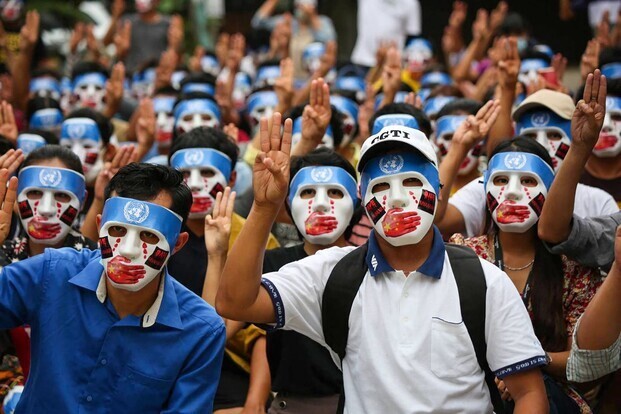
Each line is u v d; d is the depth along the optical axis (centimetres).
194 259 677
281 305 476
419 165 478
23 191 625
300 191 623
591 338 482
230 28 1828
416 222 473
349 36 1739
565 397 548
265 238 465
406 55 1373
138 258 479
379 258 476
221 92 1109
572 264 582
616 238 468
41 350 482
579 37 1911
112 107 1005
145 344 483
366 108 990
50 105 1005
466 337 463
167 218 482
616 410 607
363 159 484
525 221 580
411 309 468
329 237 616
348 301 476
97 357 481
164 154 998
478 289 467
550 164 591
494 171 589
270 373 610
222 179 692
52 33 1548
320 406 591
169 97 1049
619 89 735
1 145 720
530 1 1933
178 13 1744
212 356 488
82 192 639
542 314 572
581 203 672
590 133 523
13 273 486
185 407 479
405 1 1541
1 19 1318
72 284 485
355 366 473
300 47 1506
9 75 1213
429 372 460
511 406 538
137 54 1477
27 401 486
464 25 1978
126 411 479
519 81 988
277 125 459
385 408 461
